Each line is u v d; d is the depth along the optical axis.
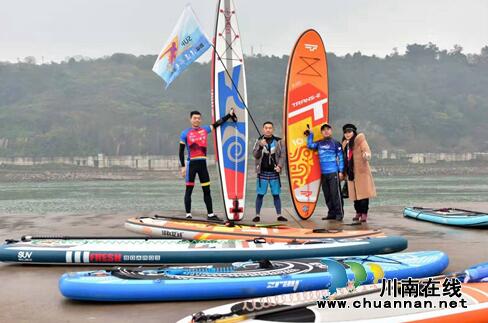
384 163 121.25
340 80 161.50
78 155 123.50
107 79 170.25
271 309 3.10
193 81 175.62
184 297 3.77
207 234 5.84
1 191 55.41
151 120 141.00
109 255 4.95
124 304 3.76
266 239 5.65
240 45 8.56
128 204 29.70
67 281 3.77
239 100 8.41
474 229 7.45
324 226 7.50
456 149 132.88
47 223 8.43
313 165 8.54
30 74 169.38
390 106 148.12
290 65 8.52
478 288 3.55
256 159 8.05
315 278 3.92
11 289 4.24
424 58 185.12
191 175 7.66
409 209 9.22
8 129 130.62
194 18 7.84
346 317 3.05
